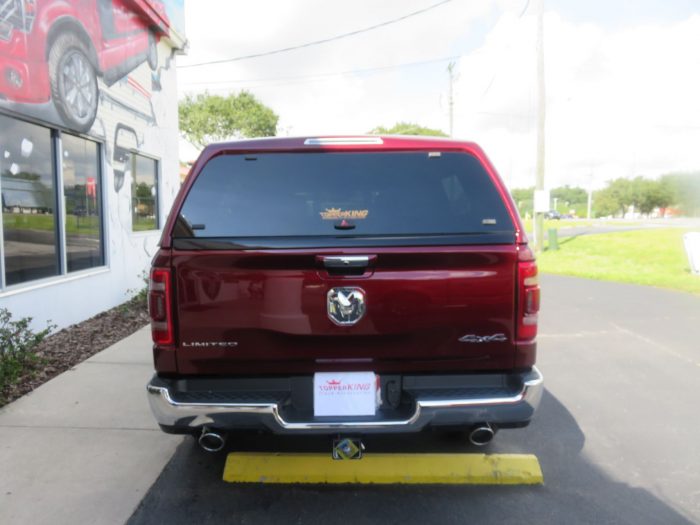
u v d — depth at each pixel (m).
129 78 9.35
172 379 2.94
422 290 2.84
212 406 2.80
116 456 3.75
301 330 2.84
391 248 2.82
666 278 12.70
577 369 5.80
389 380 2.95
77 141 7.70
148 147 10.26
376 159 3.06
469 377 2.95
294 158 3.06
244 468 3.42
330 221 2.95
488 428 2.94
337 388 2.89
